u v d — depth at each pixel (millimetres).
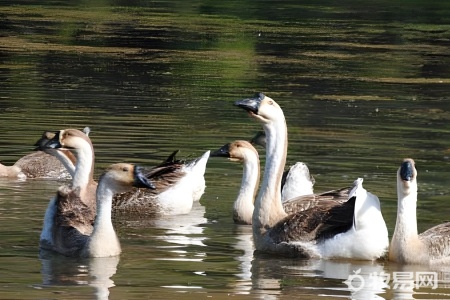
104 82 27750
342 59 34281
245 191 16016
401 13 47656
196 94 26531
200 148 19891
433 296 12195
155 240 14719
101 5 47219
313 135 21625
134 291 11945
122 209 16484
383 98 27109
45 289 11953
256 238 14430
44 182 18562
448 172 18672
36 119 22188
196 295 11844
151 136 20844
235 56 34031
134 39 36875
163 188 16578
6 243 14211
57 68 29859
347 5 50156
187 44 36250
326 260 13859
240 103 14531
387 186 17516
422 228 14930
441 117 24406
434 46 38156
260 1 50781
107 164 18281
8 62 30609
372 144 20938
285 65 32469
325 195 15586
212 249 14289
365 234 13742
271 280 12688
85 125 21688
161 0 49906
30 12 43406
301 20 44219
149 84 27828
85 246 13570
